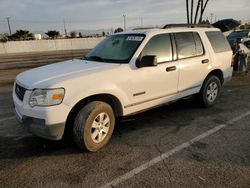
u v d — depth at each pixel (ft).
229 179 10.44
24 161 12.27
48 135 11.76
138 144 13.82
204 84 18.76
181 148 13.21
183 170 11.18
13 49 129.80
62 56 74.08
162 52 15.76
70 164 11.91
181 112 18.79
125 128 16.07
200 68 17.97
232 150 12.85
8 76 37.42
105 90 12.92
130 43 15.34
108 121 13.35
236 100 21.71
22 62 59.11
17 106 12.69
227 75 20.76
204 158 12.12
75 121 12.38
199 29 18.72
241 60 34.45
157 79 15.24
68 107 11.81
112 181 10.56
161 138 14.49
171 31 16.60
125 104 14.03
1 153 13.08
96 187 10.22
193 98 19.83
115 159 12.28
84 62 15.12
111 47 16.08
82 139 12.39
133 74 14.07
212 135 14.69
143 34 15.44
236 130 15.31
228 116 17.75
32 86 11.85
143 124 16.66
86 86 12.31
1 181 10.72
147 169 11.35
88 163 11.97
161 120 17.29
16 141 14.43
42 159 12.42
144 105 15.05
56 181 10.66
